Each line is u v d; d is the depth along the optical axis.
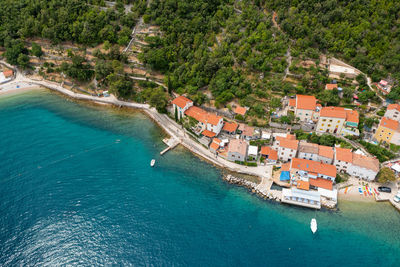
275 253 97.56
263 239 102.12
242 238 102.44
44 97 183.50
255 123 145.12
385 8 167.75
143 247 99.12
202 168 132.75
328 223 107.38
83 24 196.12
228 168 131.50
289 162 130.62
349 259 95.31
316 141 134.62
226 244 100.50
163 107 161.00
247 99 152.12
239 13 188.00
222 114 154.38
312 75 158.12
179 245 100.00
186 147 145.12
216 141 140.62
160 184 123.69
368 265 93.56
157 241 101.00
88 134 151.88
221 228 105.88
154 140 149.62
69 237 101.62
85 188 119.75
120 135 152.25
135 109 173.25
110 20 199.25
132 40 194.38
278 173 127.31
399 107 132.62
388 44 159.12
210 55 169.38
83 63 191.25
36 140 145.00
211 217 109.94
